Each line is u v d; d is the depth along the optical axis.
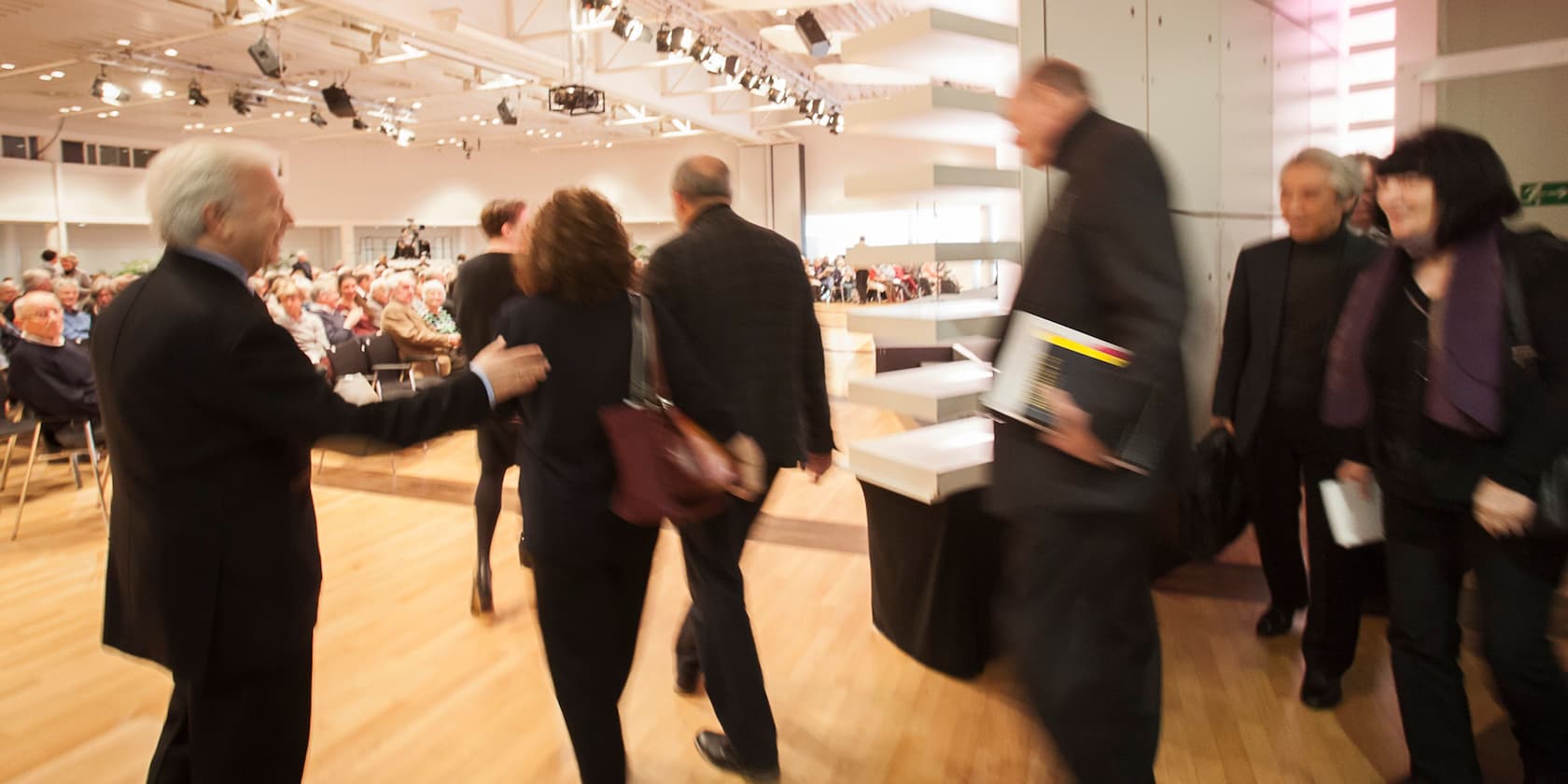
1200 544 2.40
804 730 2.20
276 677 1.36
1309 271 2.26
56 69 11.91
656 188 21.84
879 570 2.71
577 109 10.91
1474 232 1.57
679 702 2.37
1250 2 3.59
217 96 14.38
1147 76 2.87
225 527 1.28
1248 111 3.61
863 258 2.37
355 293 7.93
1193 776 1.96
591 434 1.57
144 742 2.26
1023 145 1.49
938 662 2.47
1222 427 2.43
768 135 20.64
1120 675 1.34
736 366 1.98
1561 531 1.51
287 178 19.27
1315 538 2.23
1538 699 1.60
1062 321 1.32
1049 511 1.33
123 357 1.25
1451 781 1.71
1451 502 1.62
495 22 10.31
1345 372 1.83
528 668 2.61
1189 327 1.30
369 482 5.10
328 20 9.73
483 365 1.48
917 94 2.11
